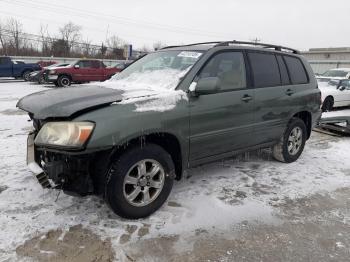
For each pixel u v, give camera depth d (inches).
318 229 130.6
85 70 769.6
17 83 835.4
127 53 1306.6
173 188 160.9
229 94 155.6
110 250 110.6
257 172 187.6
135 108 121.7
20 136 250.5
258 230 127.6
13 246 109.4
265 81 178.1
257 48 179.5
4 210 131.2
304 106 203.6
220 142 154.7
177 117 133.2
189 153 143.0
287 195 159.5
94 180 120.3
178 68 150.3
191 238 119.9
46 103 122.9
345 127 295.0
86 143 108.9
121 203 122.4
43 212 131.0
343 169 201.0
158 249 112.6
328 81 533.0
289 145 203.3
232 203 148.0
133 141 125.0
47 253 107.3
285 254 113.7
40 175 117.2
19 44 2005.4
